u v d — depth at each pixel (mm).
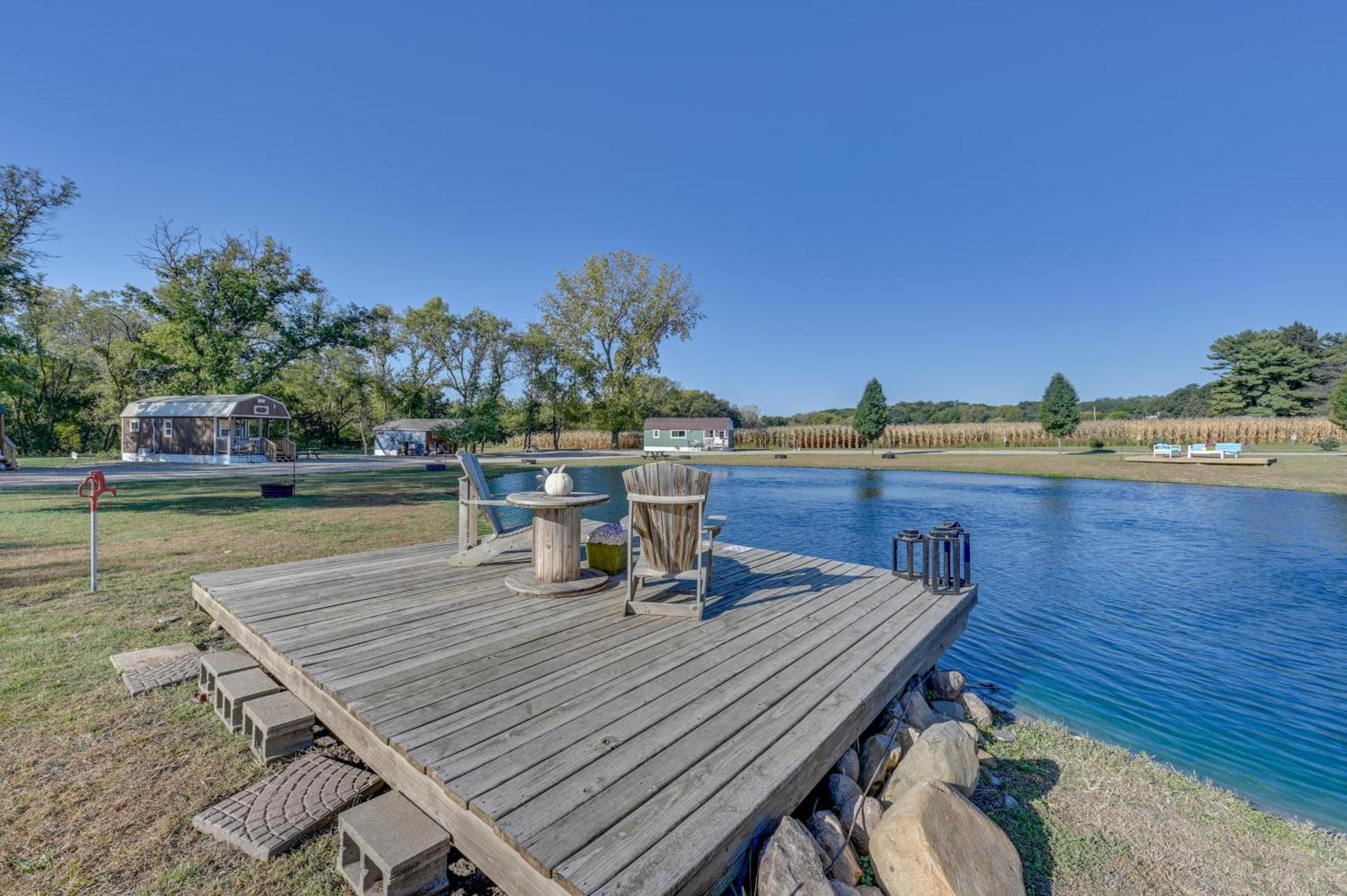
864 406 35500
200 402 25219
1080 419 33188
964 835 2125
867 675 3059
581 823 1770
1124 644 5750
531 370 45094
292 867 2064
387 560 5754
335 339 33125
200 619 4719
